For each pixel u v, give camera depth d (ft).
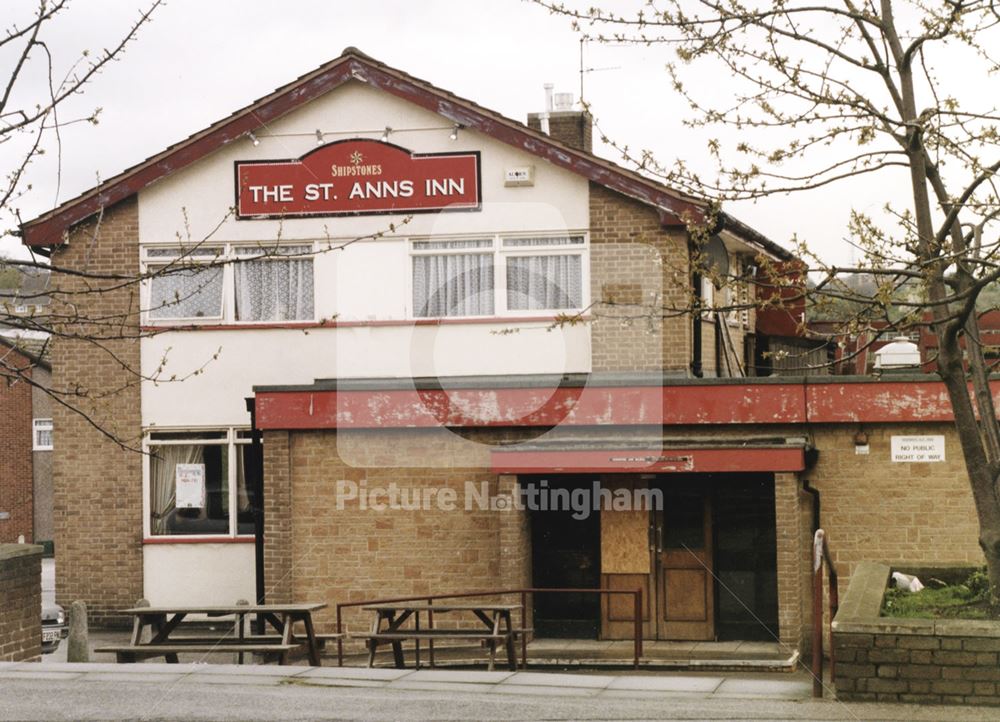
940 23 37.37
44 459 179.83
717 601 63.36
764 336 96.84
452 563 64.28
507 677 40.57
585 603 64.08
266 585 65.05
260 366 75.61
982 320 72.13
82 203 76.02
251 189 76.07
